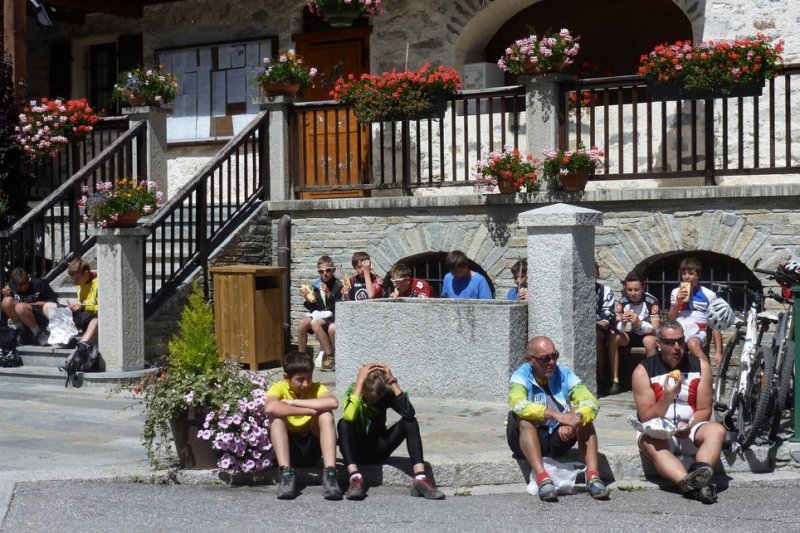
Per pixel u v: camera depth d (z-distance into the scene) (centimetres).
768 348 741
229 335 1138
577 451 713
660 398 691
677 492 693
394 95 1165
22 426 844
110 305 1045
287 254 1240
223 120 1561
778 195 995
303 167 1262
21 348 1121
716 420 821
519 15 1426
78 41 1675
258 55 1540
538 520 621
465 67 1415
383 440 695
